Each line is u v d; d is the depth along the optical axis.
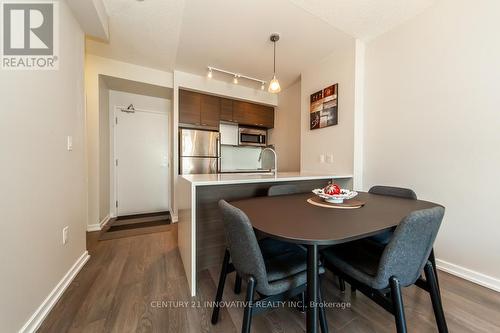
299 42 2.50
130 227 3.04
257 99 4.12
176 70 3.29
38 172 1.27
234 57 2.87
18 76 1.12
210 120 3.71
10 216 1.04
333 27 2.22
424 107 1.98
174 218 3.34
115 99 3.60
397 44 2.19
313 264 0.86
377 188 1.90
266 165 4.51
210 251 1.87
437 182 1.90
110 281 1.67
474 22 1.67
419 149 2.02
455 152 1.78
